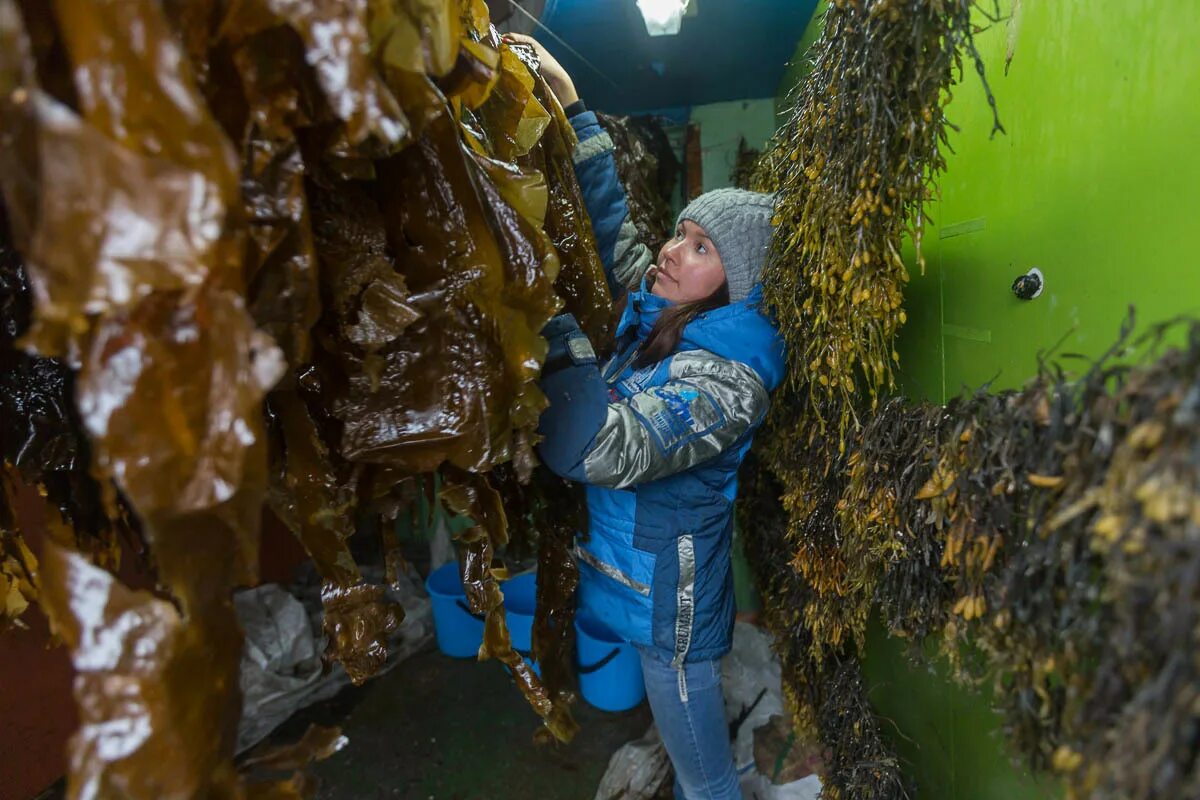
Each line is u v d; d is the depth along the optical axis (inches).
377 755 65.6
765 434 52.3
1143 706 11.7
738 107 82.7
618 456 31.7
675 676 42.3
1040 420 16.6
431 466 22.4
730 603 43.8
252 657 65.0
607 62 69.1
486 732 68.2
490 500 27.4
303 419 21.3
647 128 80.0
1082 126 20.3
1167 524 11.5
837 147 26.7
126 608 13.7
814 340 31.1
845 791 40.7
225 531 14.8
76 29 12.3
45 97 11.3
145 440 13.1
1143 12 17.5
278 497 22.3
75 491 24.5
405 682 75.6
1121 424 13.8
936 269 31.6
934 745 36.5
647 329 44.3
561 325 31.9
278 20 14.5
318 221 19.4
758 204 39.2
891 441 24.8
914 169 23.2
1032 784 25.4
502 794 61.1
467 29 24.0
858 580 28.6
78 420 23.4
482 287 21.5
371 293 19.8
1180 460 11.4
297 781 18.6
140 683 13.6
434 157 20.6
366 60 14.7
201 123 12.3
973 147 27.9
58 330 12.8
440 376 21.7
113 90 12.2
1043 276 22.6
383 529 29.1
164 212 11.9
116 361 13.0
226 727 15.3
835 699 43.9
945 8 20.9
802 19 58.8
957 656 19.6
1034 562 15.7
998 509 17.6
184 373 13.3
